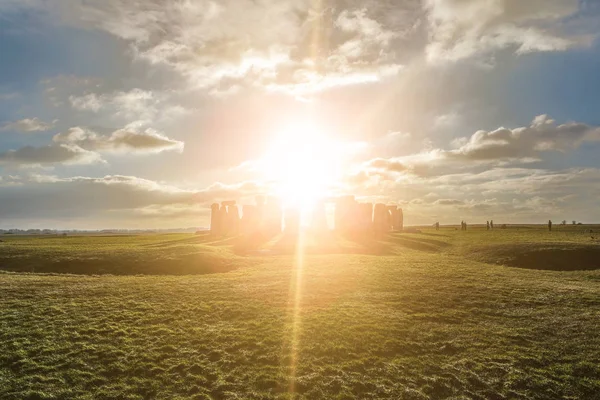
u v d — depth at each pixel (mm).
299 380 16922
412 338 21000
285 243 65125
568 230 97750
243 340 20438
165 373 17344
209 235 78625
